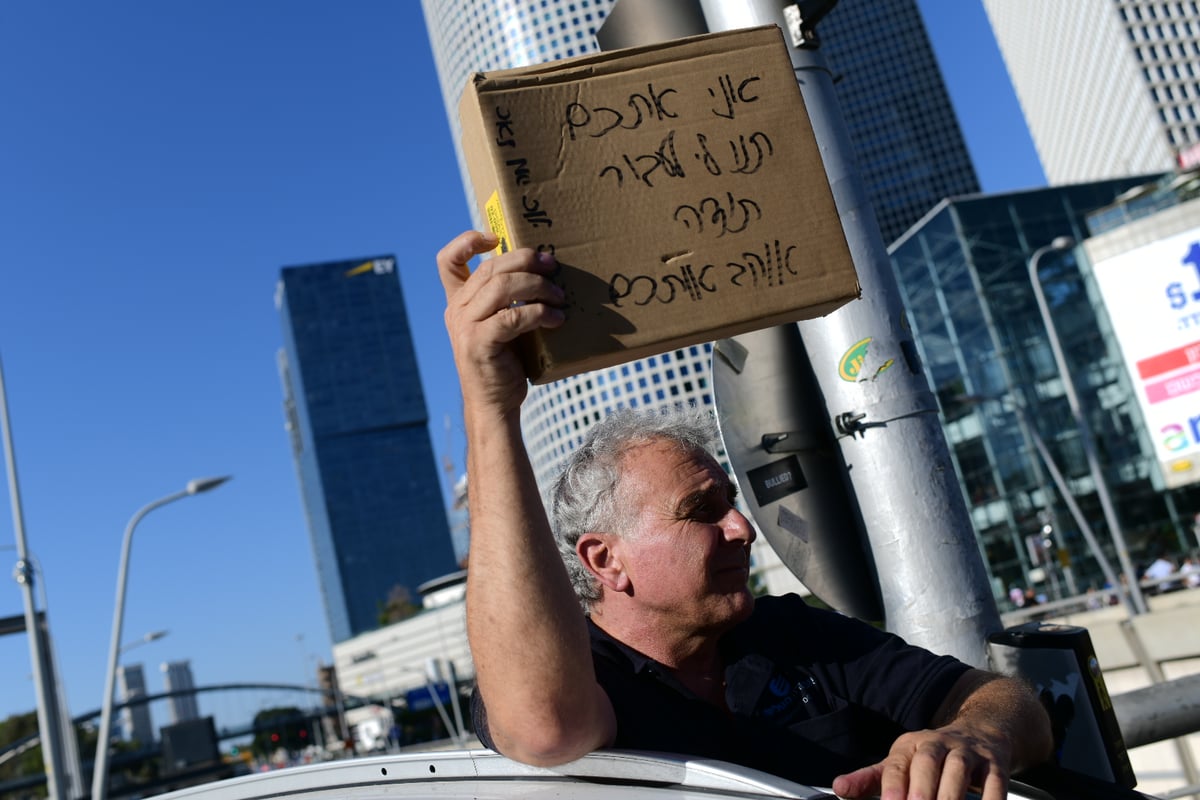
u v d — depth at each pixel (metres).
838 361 2.54
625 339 1.32
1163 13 103.62
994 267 46.28
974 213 46.69
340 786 1.63
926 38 147.50
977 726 1.49
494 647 1.42
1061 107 126.81
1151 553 43.34
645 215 1.36
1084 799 1.47
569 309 1.31
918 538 2.45
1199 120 100.50
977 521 48.12
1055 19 119.31
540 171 1.34
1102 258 26.38
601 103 1.39
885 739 1.88
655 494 1.81
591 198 1.35
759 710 1.80
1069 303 46.47
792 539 2.55
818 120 2.60
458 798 1.52
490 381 1.35
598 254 1.33
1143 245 25.89
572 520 1.91
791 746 1.76
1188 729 2.31
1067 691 1.93
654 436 1.88
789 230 1.41
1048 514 44.47
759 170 1.42
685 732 1.73
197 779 50.78
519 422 1.41
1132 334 26.28
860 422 2.51
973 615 2.43
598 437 1.93
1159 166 100.31
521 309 1.27
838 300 1.40
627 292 1.33
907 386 2.51
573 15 82.81
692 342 1.38
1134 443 44.03
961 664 1.86
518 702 1.41
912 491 2.46
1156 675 4.88
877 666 1.87
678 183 1.39
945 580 2.44
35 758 92.75
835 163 2.57
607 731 1.50
